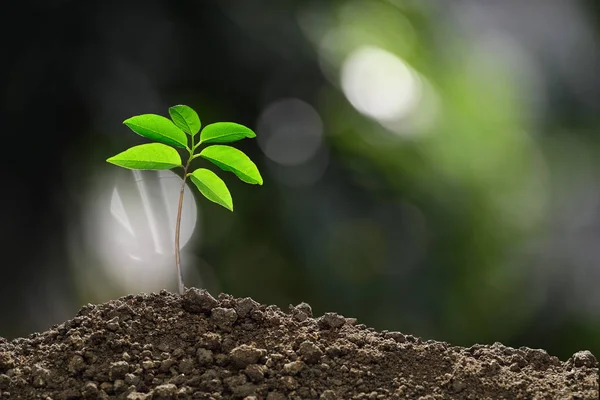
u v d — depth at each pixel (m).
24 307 2.44
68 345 1.10
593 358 1.11
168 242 2.52
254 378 1.07
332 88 2.92
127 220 2.46
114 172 2.49
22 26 2.46
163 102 2.64
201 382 1.07
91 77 2.53
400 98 3.13
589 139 4.11
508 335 3.34
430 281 3.01
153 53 2.64
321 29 3.01
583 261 3.66
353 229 2.87
